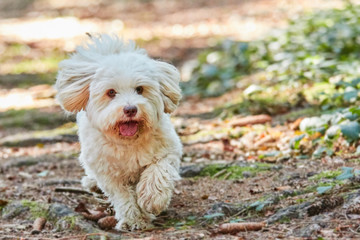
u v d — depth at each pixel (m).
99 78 6.50
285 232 5.88
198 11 26.64
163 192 6.67
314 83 12.15
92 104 6.59
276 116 11.47
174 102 7.01
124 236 6.41
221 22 23.67
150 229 6.67
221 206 6.80
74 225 6.77
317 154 8.53
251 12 24.08
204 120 12.34
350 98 9.60
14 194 8.35
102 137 6.75
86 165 7.57
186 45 21.00
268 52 15.41
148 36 23.05
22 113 14.50
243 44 16.12
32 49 22.33
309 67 12.54
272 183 7.68
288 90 12.39
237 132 10.57
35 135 12.28
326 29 14.75
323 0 22.42
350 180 6.77
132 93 6.41
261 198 6.98
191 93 15.16
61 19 27.42
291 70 13.37
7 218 7.31
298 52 13.91
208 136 10.65
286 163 8.58
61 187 8.47
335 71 12.38
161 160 6.82
